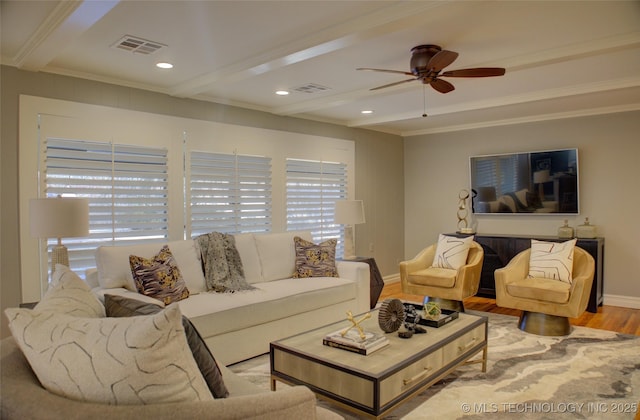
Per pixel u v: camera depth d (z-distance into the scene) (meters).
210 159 4.53
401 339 2.65
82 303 1.67
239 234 4.27
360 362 2.27
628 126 5.18
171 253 3.55
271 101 4.78
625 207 5.23
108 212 3.78
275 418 1.27
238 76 3.53
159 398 1.14
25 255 3.34
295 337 2.71
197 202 4.39
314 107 4.74
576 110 5.40
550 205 5.69
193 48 3.10
